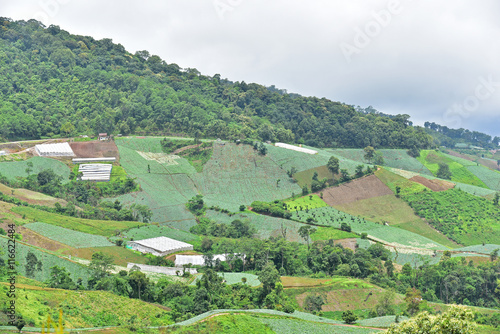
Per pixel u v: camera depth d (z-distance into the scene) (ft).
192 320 397.80
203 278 547.08
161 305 464.65
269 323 403.95
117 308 415.03
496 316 510.58
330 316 525.75
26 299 371.56
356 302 553.23
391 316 493.77
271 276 536.42
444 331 208.64
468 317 209.56
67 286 454.40
